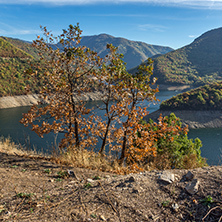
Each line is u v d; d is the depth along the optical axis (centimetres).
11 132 5512
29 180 448
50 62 911
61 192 388
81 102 1000
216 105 9900
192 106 9931
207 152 4472
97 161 680
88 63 950
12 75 12875
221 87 10975
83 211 301
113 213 293
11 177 453
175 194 328
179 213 286
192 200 308
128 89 909
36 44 888
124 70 915
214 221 262
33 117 918
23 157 682
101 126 1001
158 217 280
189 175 372
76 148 819
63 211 304
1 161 579
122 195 338
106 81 918
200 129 8644
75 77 971
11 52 15588
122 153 942
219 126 9031
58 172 521
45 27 881
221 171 386
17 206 327
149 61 884
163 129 916
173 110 9831
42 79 897
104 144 946
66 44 918
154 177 394
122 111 912
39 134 927
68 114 947
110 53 934
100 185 395
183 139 1339
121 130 942
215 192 313
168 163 808
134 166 734
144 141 920
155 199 321
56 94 925
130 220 277
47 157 728
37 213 303
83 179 478
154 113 9781
